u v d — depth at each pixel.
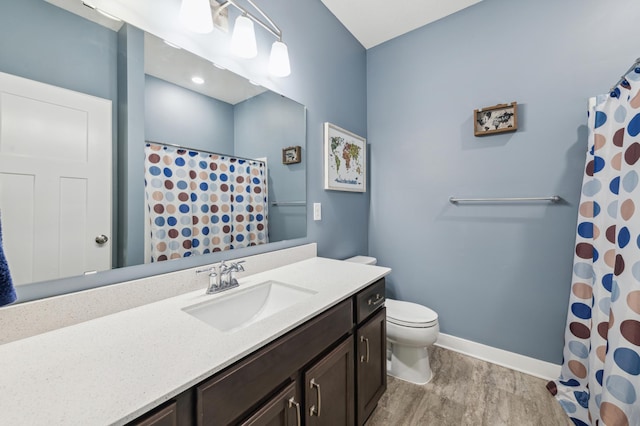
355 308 1.22
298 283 1.25
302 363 0.89
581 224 1.54
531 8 1.77
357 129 2.35
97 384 0.56
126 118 0.97
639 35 1.48
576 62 1.64
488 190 1.94
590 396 1.34
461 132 2.04
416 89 2.23
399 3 1.94
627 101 1.19
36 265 0.78
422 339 1.63
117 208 0.95
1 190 0.73
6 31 0.74
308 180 1.81
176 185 1.12
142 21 1.02
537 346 1.79
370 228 2.49
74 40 0.86
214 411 0.63
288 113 1.65
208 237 1.24
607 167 1.34
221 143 1.29
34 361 0.64
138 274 1.01
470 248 2.02
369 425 1.39
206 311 1.03
